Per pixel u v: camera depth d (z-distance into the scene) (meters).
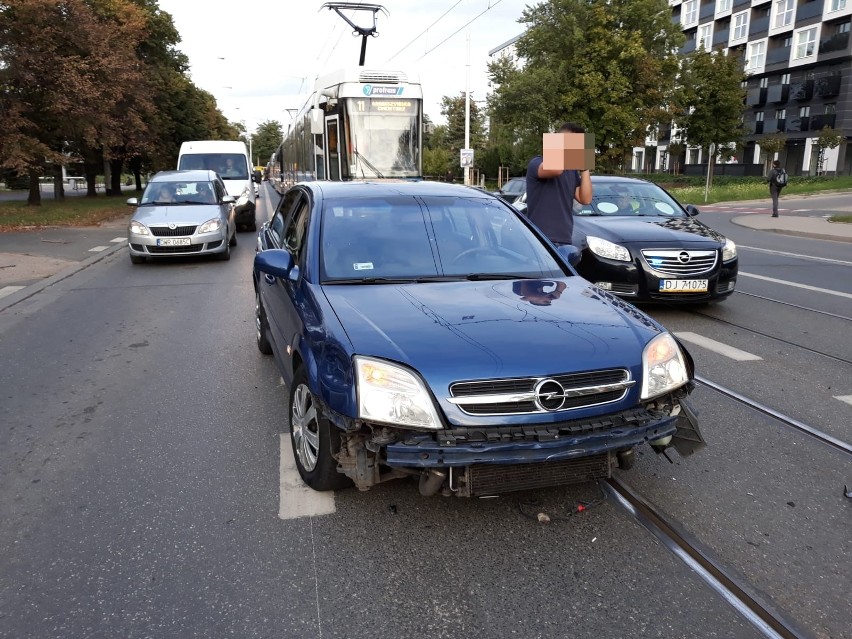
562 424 2.98
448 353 3.01
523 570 2.95
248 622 2.63
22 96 21.31
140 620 2.64
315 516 3.40
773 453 4.11
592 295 3.89
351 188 4.92
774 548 3.12
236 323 7.74
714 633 2.56
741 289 9.66
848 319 7.75
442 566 2.98
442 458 2.85
